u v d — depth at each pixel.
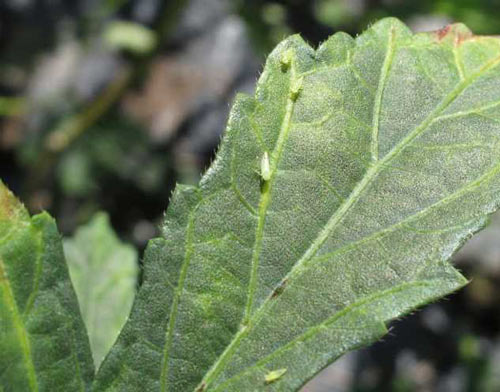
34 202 0.36
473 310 0.43
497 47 0.14
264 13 0.29
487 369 0.40
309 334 0.13
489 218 0.13
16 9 0.49
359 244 0.13
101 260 0.18
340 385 0.37
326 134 0.13
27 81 0.47
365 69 0.13
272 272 0.13
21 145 0.44
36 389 0.13
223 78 0.45
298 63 0.13
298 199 0.13
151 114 0.44
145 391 0.13
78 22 0.48
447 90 0.13
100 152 0.42
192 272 0.13
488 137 0.13
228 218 0.13
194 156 0.44
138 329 0.13
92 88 0.46
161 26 0.30
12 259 0.13
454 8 0.27
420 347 0.40
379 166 0.13
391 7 0.29
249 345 0.13
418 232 0.13
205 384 0.13
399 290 0.13
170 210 0.13
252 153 0.13
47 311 0.13
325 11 0.32
